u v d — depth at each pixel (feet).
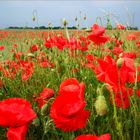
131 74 5.62
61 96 4.32
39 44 18.37
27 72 13.84
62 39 14.32
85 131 7.27
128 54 9.39
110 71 5.47
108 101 8.25
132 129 7.06
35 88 12.53
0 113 4.42
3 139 8.55
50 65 14.66
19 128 4.52
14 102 4.62
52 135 7.59
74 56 13.85
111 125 7.54
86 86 10.85
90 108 8.55
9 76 14.52
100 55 14.12
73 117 4.29
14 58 18.39
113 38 15.10
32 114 4.55
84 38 15.16
